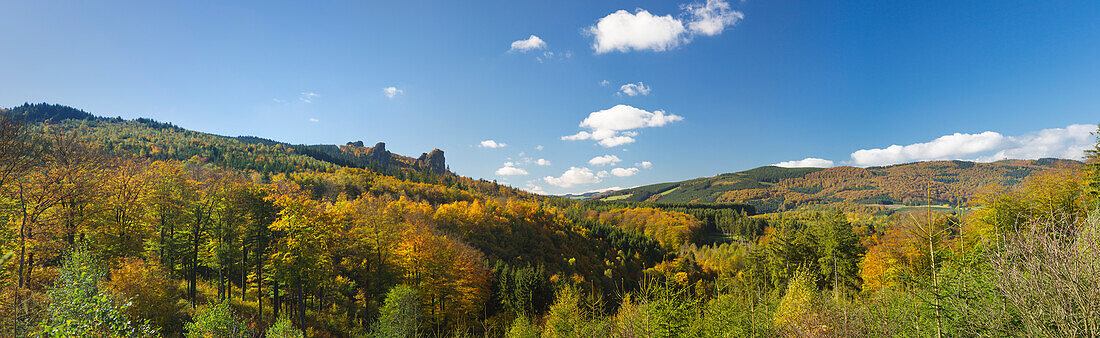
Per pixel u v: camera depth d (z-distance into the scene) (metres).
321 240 33.69
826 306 11.70
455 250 50.75
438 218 79.62
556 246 92.75
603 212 174.25
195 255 37.22
